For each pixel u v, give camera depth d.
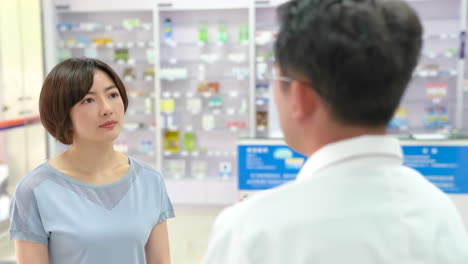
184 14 5.35
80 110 1.16
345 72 0.49
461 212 3.18
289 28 0.54
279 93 0.58
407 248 0.49
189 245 3.77
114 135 1.22
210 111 5.41
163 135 5.39
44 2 4.88
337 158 0.52
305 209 0.49
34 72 4.77
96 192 1.22
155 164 5.61
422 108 5.08
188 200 5.16
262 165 3.43
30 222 1.14
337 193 0.50
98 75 1.19
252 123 5.06
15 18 4.60
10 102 4.57
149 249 1.34
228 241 0.51
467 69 4.93
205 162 5.33
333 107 0.52
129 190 1.27
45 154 4.73
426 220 0.52
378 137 0.53
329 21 0.50
